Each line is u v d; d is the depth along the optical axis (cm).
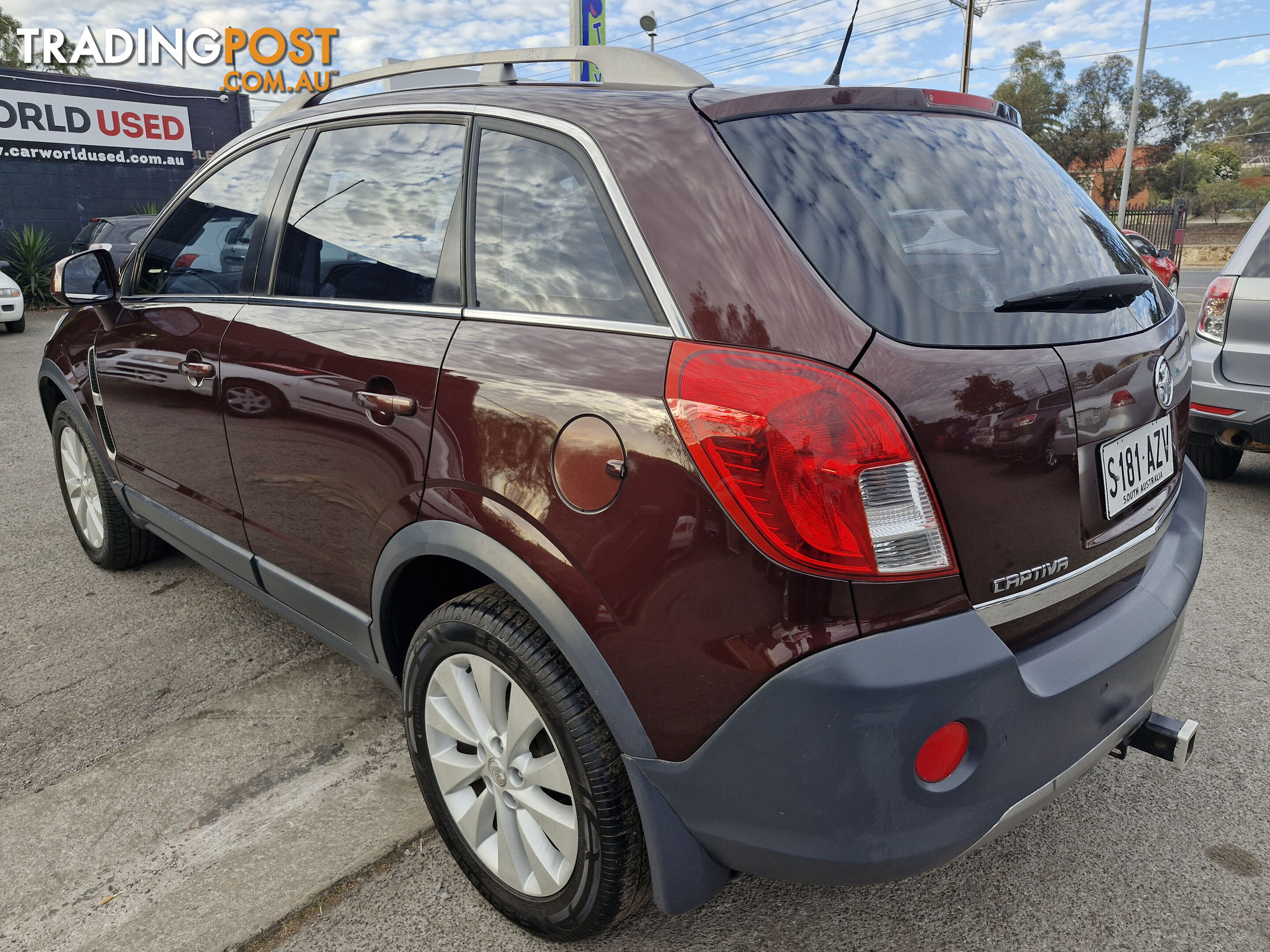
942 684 139
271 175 255
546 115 186
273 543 248
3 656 314
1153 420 186
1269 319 430
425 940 192
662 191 162
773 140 166
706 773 151
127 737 266
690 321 152
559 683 165
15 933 194
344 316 215
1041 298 162
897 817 143
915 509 139
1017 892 204
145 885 208
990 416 146
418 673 195
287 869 212
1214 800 234
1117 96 5912
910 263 156
